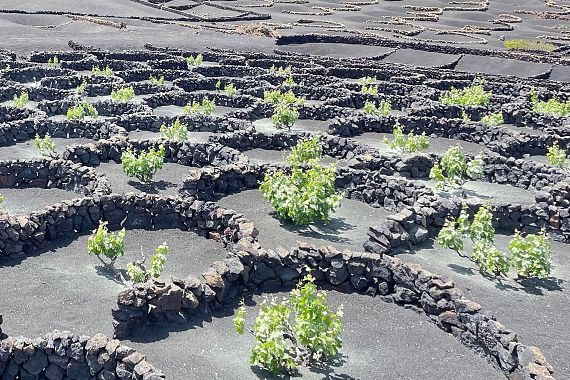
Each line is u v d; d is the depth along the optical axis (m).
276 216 21.00
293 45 67.50
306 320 13.16
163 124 30.14
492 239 19.03
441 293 15.19
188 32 73.44
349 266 16.61
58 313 14.78
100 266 17.34
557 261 19.39
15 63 44.97
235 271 15.78
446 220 19.61
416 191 21.84
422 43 69.06
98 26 72.75
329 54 65.81
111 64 48.09
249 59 55.62
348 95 40.94
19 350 12.52
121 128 29.66
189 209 19.75
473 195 24.41
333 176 21.70
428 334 14.87
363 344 14.23
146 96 38.25
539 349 13.91
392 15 100.94
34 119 30.03
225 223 19.06
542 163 27.41
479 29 88.56
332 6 108.38
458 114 38.44
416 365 13.49
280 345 12.61
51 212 18.64
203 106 34.25
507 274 17.95
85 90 38.62
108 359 12.17
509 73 59.12
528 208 21.48
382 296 16.41
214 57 55.91
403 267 16.09
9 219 17.72
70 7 86.25
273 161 27.67
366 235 19.92
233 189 23.42
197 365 12.94
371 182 23.09
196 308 14.80
